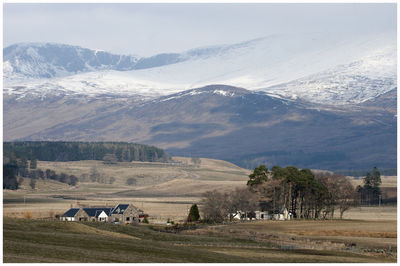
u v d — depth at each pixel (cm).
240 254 10900
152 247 10531
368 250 12444
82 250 9312
